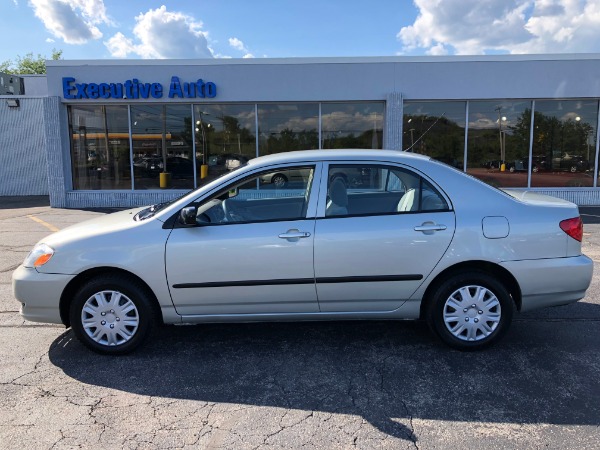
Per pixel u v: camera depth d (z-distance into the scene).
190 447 2.71
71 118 13.77
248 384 3.46
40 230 10.14
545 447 2.69
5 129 19.41
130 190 13.96
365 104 13.22
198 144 13.62
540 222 3.81
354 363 3.78
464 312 3.88
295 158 3.98
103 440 2.78
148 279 3.76
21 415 3.05
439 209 3.84
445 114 13.05
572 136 13.09
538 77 12.58
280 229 3.76
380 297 3.84
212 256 3.74
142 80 13.05
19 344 4.18
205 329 4.53
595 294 5.45
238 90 13.02
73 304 3.85
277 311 3.87
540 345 4.07
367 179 3.92
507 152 13.17
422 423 2.95
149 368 3.72
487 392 3.31
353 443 2.75
